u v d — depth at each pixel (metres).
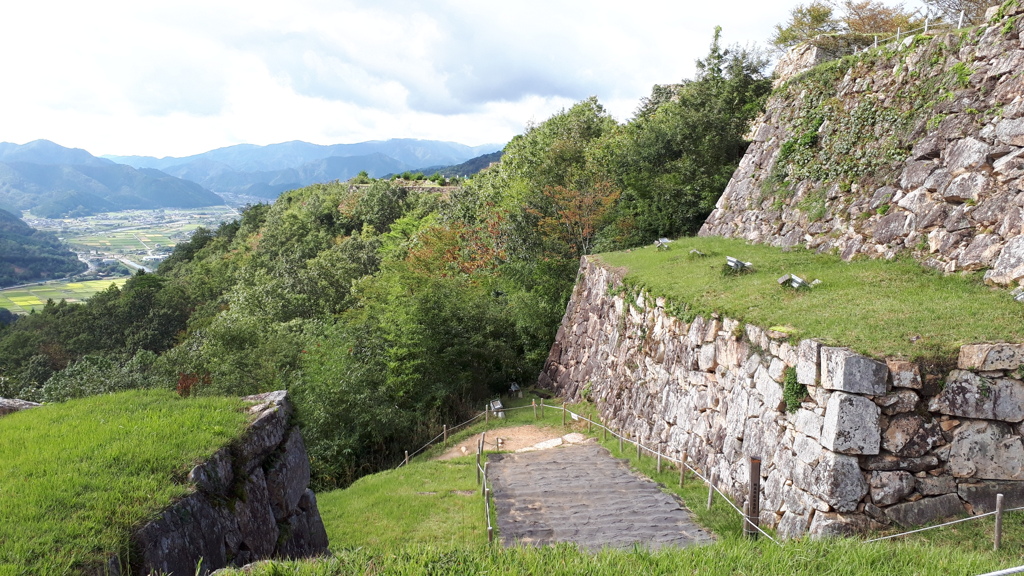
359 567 5.41
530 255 27.33
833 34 24.11
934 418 7.69
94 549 4.79
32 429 7.23
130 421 7.41
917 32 16.58
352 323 21.52
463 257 29.20
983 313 8.88
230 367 17.25
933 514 7.45
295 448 8.37
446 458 15.48
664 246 20.72
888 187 14.01
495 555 5.83
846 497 7.50
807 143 17.88
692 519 9.23
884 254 13.20
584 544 8.12
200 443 6.71
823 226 15.84
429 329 20.12
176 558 5.36
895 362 7.72
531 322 24.16
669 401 13.54
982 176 11.37
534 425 18.06
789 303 11.09
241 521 6.58
